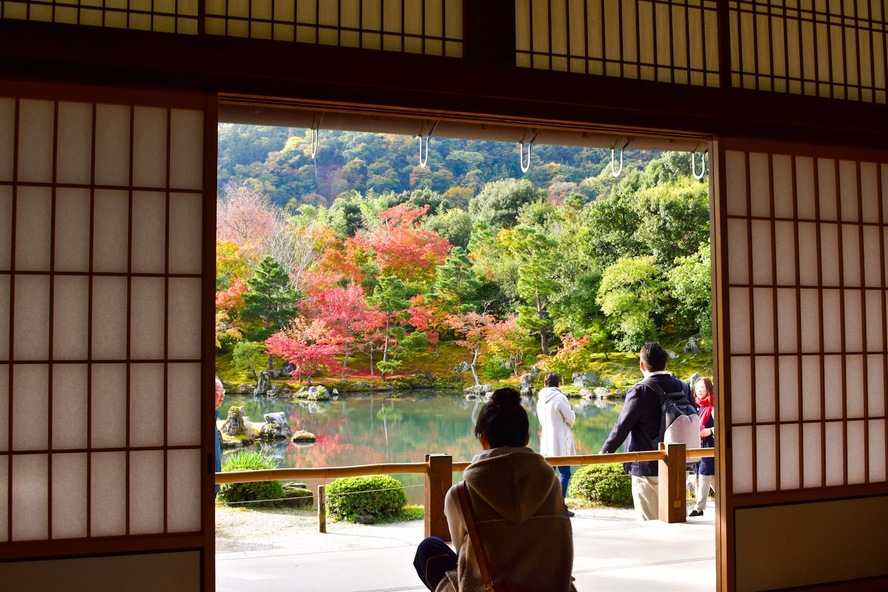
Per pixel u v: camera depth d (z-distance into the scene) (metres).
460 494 1.88
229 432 10.50
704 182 13.70
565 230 13.97
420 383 13.26
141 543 2.40
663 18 3.05
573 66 2.90
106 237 2.45
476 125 3.67
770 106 3.13
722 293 3.03
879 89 3.39
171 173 2.50
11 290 2.36
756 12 3.20
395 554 3.88
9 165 2.38
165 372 2.46
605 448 4.51
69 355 2.40
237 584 3.38
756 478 3.07
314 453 10.30
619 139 3.91
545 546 1.85
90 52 2.39
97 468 2.41
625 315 13.29
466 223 14.95
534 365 13.19
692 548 3.86
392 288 13.18
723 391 3.02
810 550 3.11
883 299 3.36
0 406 2.34
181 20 2.50
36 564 2.33
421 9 2.74
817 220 3.25
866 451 3.27
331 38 2.65
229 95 2.54
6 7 2.38
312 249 13.51
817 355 3.21
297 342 12.43
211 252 2.48
